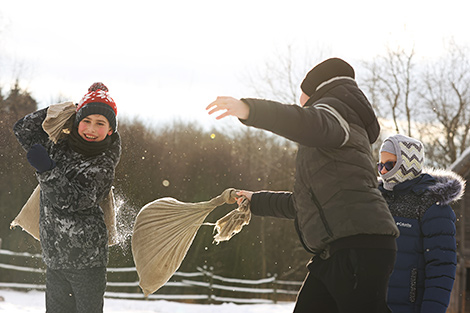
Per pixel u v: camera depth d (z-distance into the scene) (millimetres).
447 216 3908
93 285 3697
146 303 13219
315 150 2861
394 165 4145
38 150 3561
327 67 3049
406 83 27672
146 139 21594
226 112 2502
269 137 30531
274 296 19641
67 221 3615
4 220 20891
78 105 3754
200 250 26453
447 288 3805
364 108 2947
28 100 23828
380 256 2746
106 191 3676
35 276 17984
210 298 18562
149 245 3746
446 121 27203
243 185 29109
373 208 2758
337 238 2773
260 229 28188
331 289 2848
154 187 23125
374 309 2750
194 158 27562
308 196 2877
